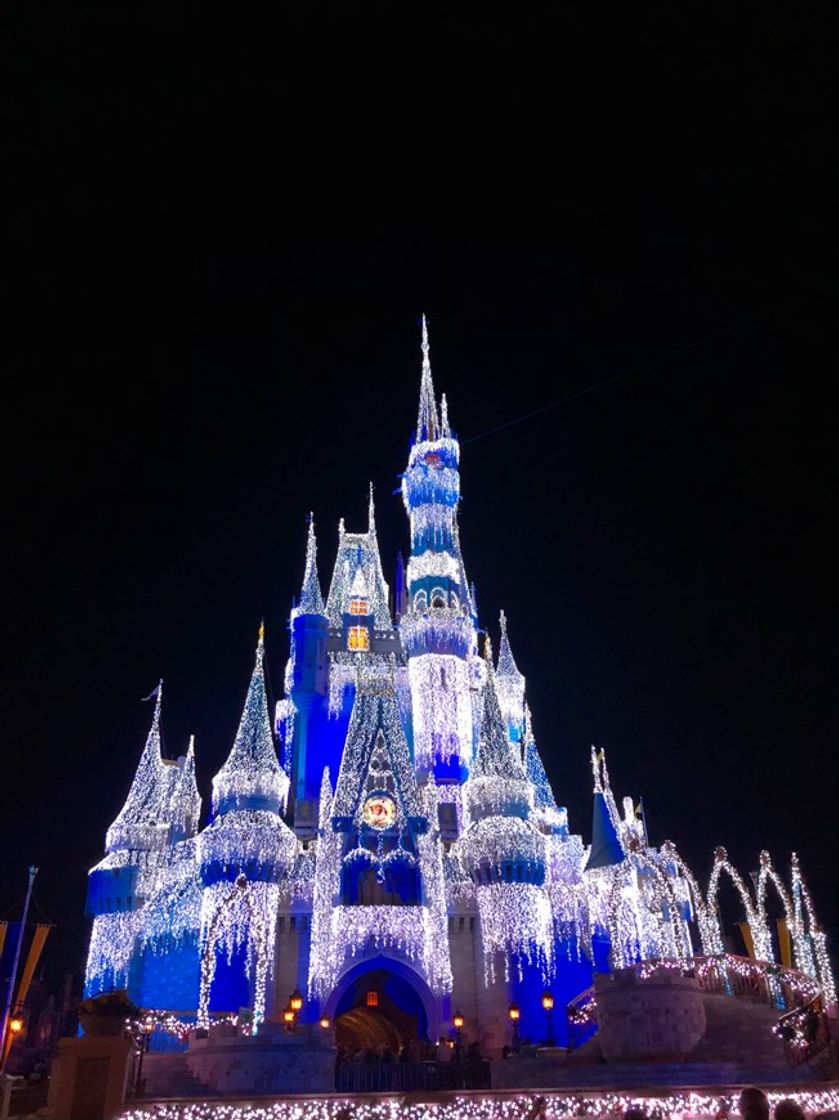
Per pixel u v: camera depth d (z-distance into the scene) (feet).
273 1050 117.91
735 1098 96.02
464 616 275.18
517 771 224.74
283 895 202.49
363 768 217.77
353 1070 125.39
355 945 195.52
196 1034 130.62
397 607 329.52
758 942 179.52
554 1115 99.04
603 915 214.28
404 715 269.03
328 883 202.59
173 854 228.02
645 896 221.05
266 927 196.03
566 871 235.40
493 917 203.10
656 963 134.31
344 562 310.04
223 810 211.20
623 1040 119.34
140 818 233.55
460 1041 175.73
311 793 256.32
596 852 222.89
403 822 211.20
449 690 262.88
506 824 213.25
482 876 208.74
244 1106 100.89
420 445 302.45
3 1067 155.63
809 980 135.54
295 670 273.75
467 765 255.50
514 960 197.67
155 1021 145.48
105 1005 97.40
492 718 232.32
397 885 207.21
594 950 210.59
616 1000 121.60
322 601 290.15
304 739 264.31
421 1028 196.95
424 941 198.49
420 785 235.40
